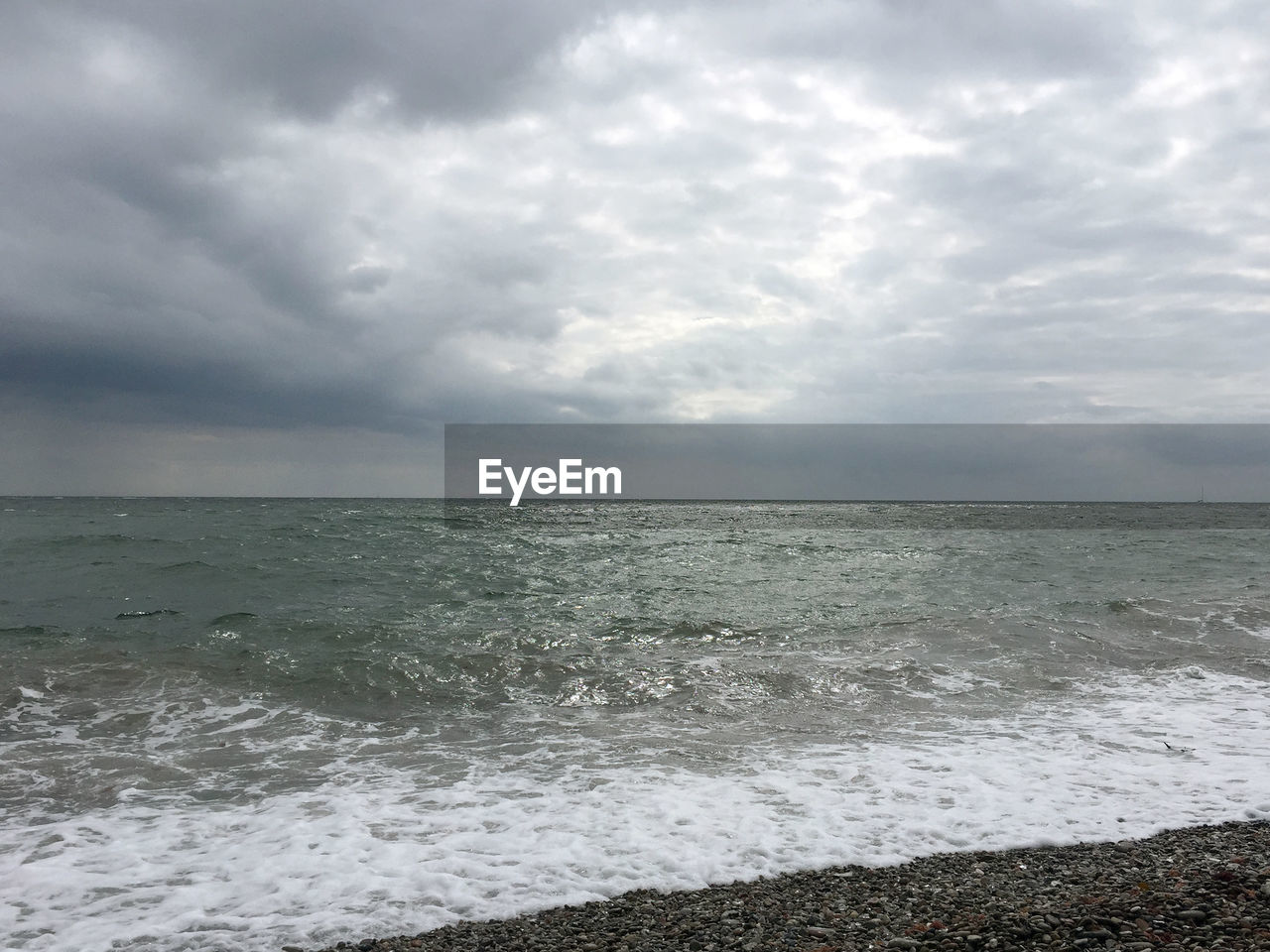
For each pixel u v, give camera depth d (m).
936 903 5.12
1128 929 4.58
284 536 26.48
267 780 7.67
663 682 11.05
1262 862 5.63
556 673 11.39
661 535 33.66
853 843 6.22
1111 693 10.83
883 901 5.19
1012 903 5.07
